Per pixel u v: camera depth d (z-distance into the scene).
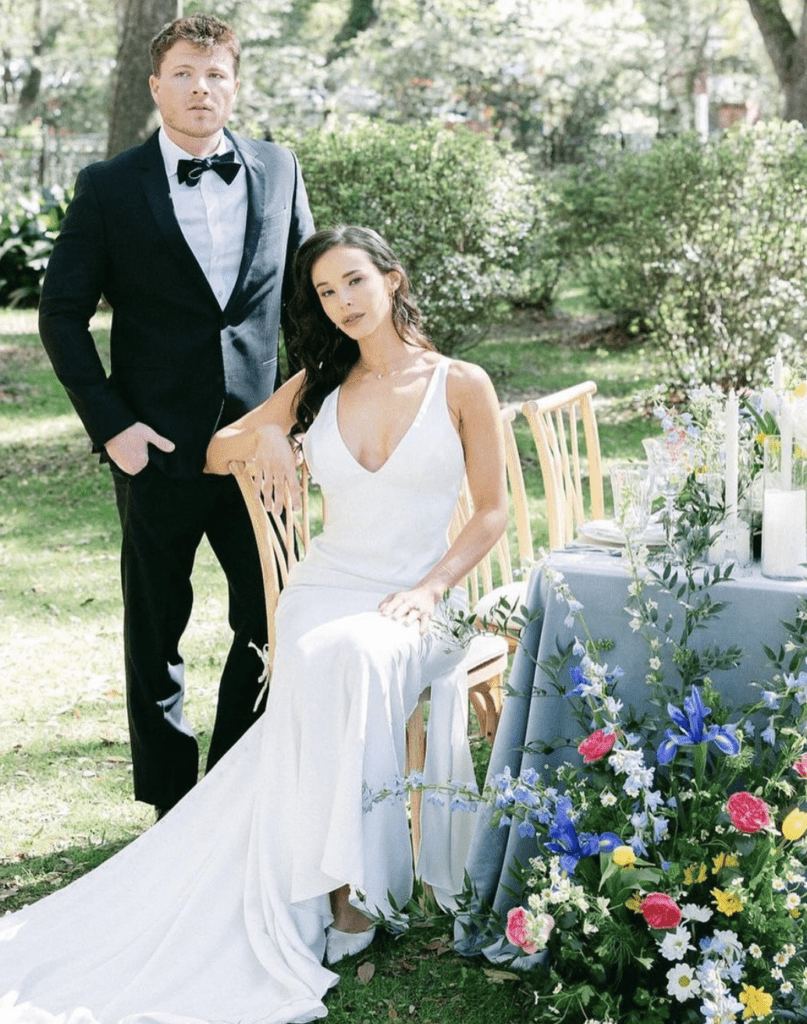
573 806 2.60
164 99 3.14
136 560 3.28
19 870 3.21
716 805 2.52
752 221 7.58
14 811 3.53
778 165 7.80
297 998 2.60
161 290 3.18
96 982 2.69
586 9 18.12
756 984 2.42
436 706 2.95
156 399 3.22
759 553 2.86
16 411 8.59
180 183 3.20
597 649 2.73
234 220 3.25
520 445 7.45
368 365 3.13
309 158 7.91
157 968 2.69
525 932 2.39
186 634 4.87
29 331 10.94
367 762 2.70
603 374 9.20
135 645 3.32
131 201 3.15
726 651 2.68
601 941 2.48
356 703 2.68
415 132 8.12
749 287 7.57
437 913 2.77
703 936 2.52
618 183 8.91
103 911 2.90
